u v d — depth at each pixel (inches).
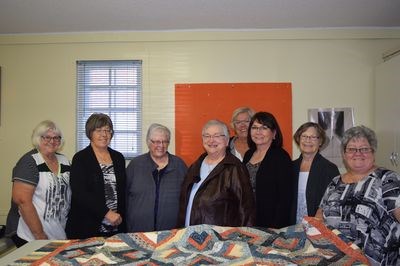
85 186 80.9
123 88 124.3
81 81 124.6
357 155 62.7
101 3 96.0
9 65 125.0
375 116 115.3
